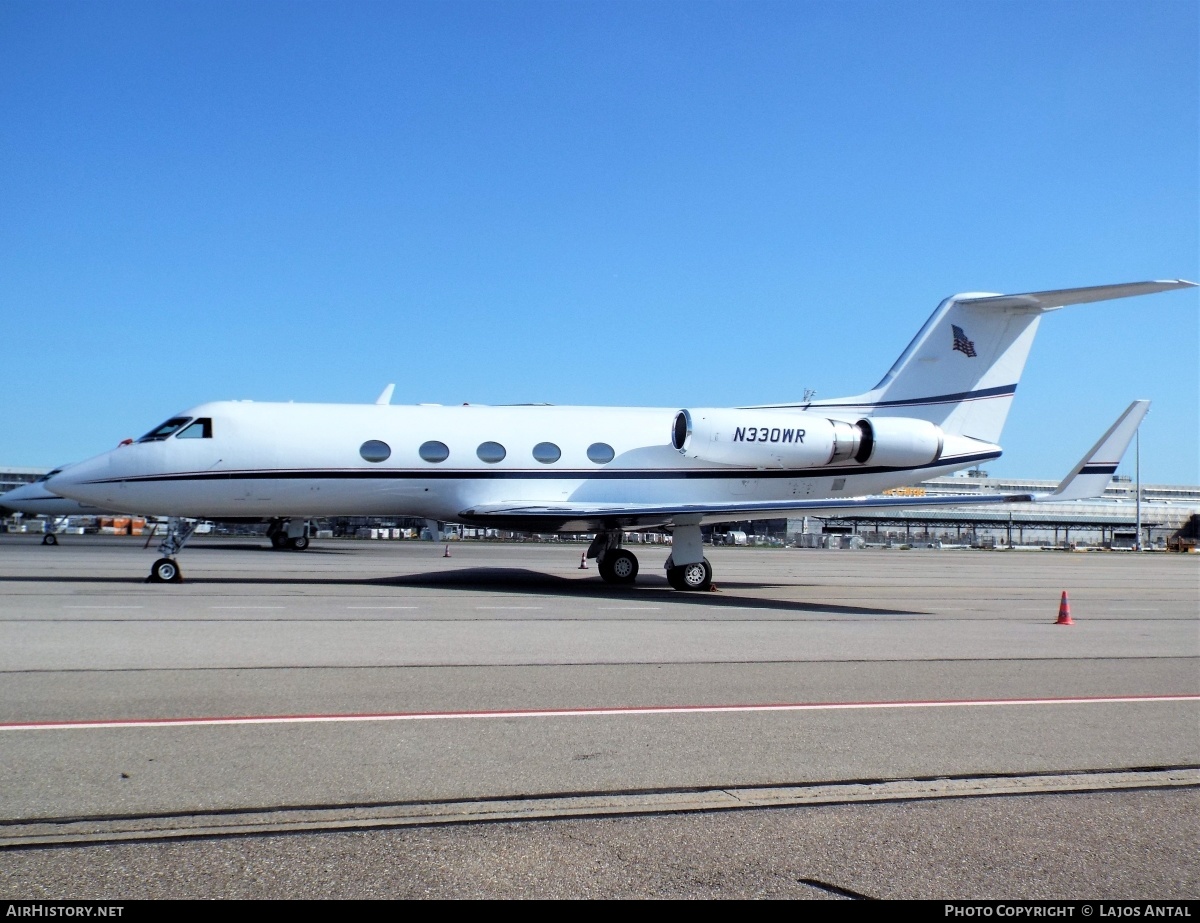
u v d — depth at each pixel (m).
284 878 4.25
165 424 19.56
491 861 4.48
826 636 12.59
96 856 4.45
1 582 18.91
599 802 5.34
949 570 33.50
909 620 15.01
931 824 5.12
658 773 5.89
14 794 5.25
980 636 13.04
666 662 10.02
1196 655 11.48
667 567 19.69
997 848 4.79
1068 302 20.47
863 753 6.46
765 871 4.45
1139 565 41.12
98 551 34.97
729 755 6.34
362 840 4.70
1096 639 12.98
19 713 7.12
